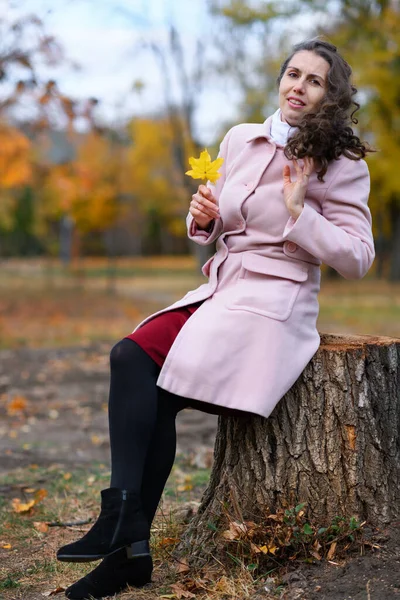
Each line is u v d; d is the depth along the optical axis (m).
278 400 2.83
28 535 3.72
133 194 25.98
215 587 2.79
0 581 3.10
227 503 3.04
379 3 14.66
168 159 23.14
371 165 15.49
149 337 2.83
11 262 49.91
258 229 3.00
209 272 3.16
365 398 2.99
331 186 2.93
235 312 2.87
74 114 9.62
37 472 5.08
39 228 37.84
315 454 2.98
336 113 2.86
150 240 55.62
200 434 6.26
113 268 27.33
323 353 2.99
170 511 3.65
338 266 2.86
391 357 3.05
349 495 2.97
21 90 9.30
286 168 2.91
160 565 3.08
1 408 7.43
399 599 2.56
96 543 2.66
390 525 2.96
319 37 3.02
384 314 16.98
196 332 2.83
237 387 2.81
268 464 3.00
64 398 7.94
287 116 3.02
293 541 2.88
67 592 2.84
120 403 2.77
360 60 14.16
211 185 3.22
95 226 25.00
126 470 2.71
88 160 22.05
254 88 17.00
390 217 26.23
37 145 13.52
